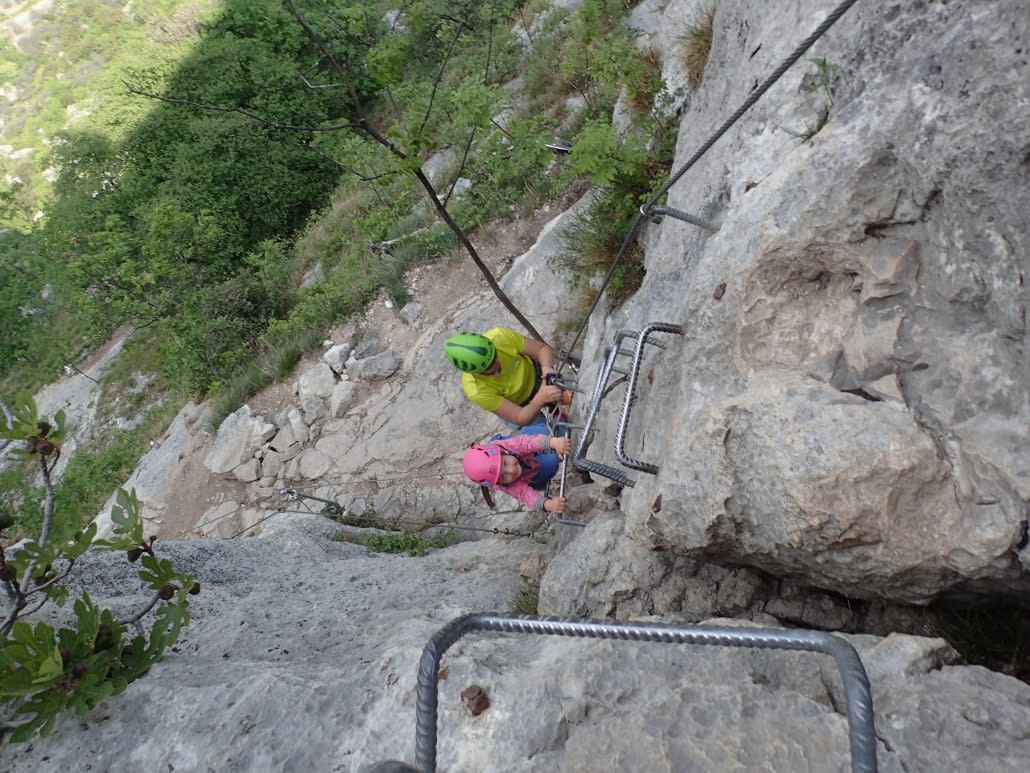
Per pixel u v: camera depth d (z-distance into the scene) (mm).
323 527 8398
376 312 10836
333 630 3752
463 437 9164
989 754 1832
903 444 2318
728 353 2986
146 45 27938
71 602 4141
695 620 3217
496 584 4645
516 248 10117
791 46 3500
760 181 3365
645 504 3311
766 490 2566
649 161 5922
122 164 19953
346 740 2451
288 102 18562
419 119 4887
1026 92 2250
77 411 17828
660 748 2029
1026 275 2227
